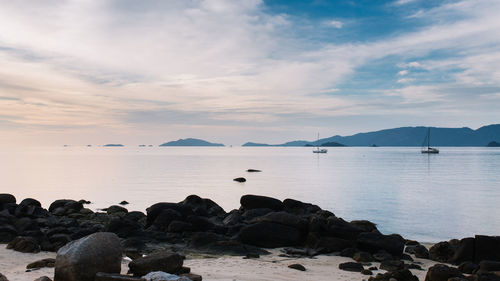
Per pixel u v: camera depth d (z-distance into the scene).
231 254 19.80
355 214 39.72
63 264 11.45
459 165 139.88
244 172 101.75
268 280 14.37
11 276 13.29
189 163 148.62
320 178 84.44
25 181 73.12
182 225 23.89
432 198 51.97
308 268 17.25
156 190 59.19
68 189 59.97
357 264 17.72
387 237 21.61
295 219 22.94
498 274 15.73
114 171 102.19
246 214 28.30
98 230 22.42
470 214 39.88
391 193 57.19
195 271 15.36
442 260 20.70
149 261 12.98
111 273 11.64
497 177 86.88
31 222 22.45
